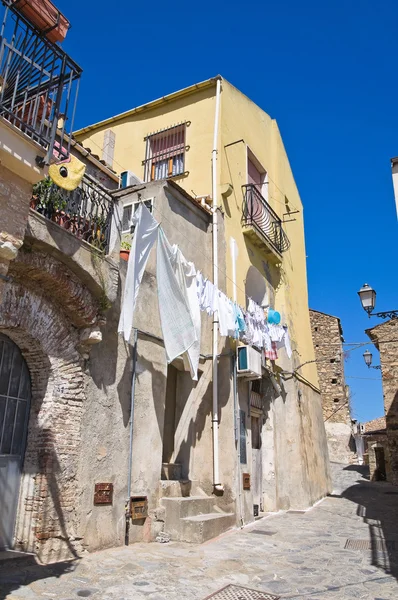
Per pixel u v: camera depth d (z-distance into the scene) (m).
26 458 6.66
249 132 14.41
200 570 6.50
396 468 20.03
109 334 7.88
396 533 9.54
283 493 13.33
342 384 28.27
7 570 5.66
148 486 8.23
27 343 6.80
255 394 13.09
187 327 8.56
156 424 8.63
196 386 10.39
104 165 10.91
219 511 9.71
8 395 6.66
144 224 8.03
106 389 7.66
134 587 5.61
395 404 20.70
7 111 5.04
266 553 7.72
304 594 5.73
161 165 13.34
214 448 10.09
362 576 6.52
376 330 22.02
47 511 6.35
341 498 15.89
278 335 13.01
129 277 7.48
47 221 6.45
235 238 12.34
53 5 5.52
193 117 13.08
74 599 5.07
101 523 7.12
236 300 11.62
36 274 6.55
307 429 15.69
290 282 16.27
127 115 14.47
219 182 11.90
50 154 5.39
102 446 7.39
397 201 8.39
